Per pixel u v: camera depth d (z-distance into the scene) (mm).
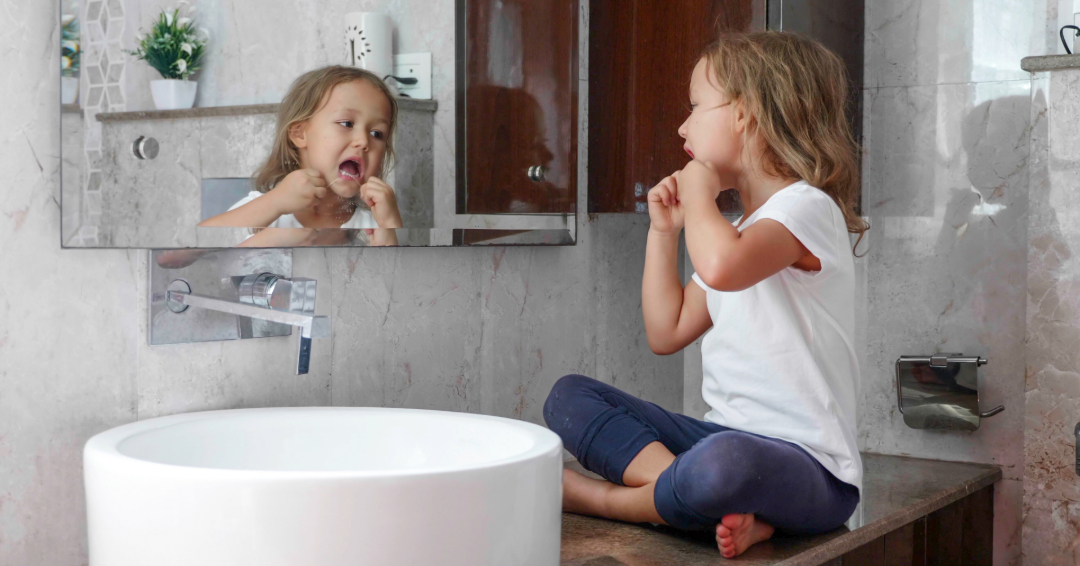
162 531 711
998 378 1800
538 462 796
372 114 1179
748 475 1032
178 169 990
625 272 1841
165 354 1045
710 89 1301
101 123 945
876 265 1903
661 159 1616
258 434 1000
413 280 1365
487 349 1511
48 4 936
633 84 1647
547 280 1637
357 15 1157
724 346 1232
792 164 1241
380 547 699
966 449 1829
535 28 1456
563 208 1540
